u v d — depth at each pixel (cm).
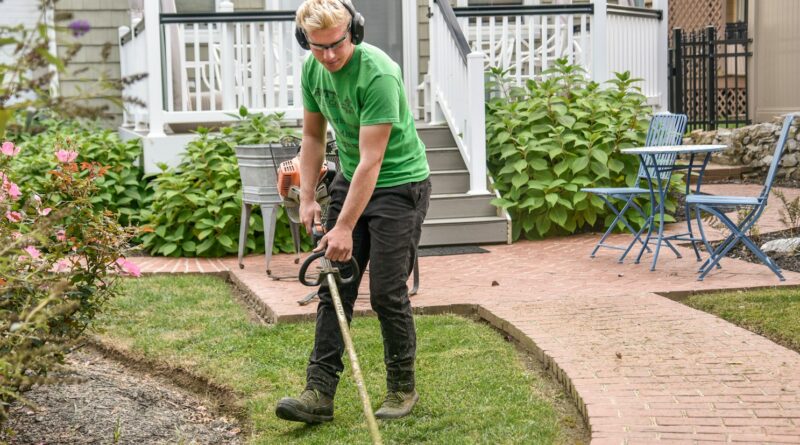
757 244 816
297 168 605
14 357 312
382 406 438
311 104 431
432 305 629
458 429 415
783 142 678
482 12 1042
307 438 412
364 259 433
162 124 974
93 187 452
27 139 1037
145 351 552
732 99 1748
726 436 381
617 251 841
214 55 1091
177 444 427
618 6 1115
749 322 565
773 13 1526
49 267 403
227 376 502
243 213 788
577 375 464
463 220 908
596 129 966
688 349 506
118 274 455
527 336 538
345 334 362
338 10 386
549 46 1281
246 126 953
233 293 728
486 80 1059
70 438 423
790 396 428
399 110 416
